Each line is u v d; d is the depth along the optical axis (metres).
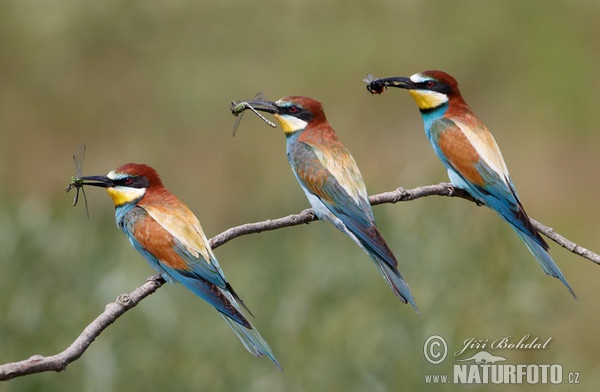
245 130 20.72
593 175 21.39
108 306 7.70
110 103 22.36
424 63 22.97
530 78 22.98
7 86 22.53
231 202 19.66
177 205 9.41
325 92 22.17
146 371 11.35
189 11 23.22
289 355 11.55
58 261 12.53
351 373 11.34
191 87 22.12
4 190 19.47
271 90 22.14
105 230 13.42
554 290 14.55
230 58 22.77
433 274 12.57
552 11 23.44
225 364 11.54
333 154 10.42
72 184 9.49
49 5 22.95
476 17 23.47
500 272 12.91
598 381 12.99
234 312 8.70
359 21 23.42
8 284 12.12
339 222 10.30
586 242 19.67
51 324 11.85
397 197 10.01
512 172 21.58
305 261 12.76
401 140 21.27
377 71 22.55
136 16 23.12
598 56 22.95
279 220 8.95
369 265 12.55
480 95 23.00
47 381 11.12
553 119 22.27
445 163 10.95
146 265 12.84
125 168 9.53
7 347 11.59
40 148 21.94
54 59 22.88
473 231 13.22
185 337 11.82
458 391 11.64
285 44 22.98
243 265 14.34
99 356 11.25
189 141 21.30
